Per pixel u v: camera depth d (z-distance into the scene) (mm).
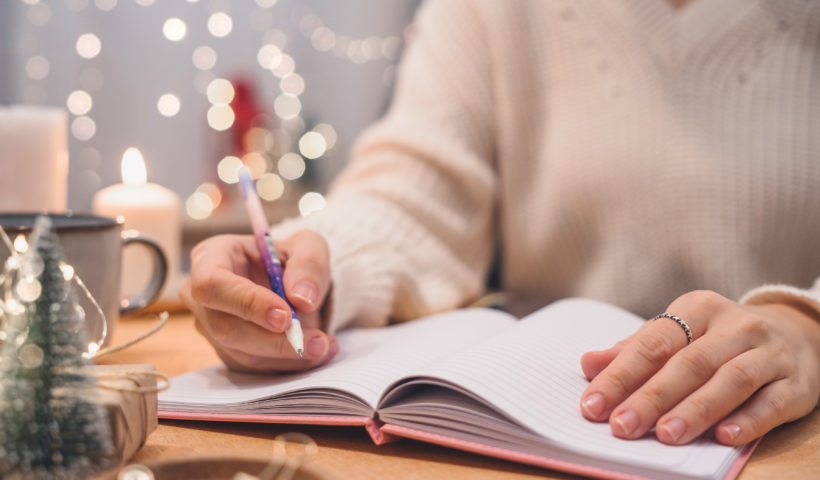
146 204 886
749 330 474
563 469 405
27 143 840
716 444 424
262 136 1832
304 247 582
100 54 1974
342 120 2291
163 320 475
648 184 955
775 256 938
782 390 458
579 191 996
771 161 916
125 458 398
